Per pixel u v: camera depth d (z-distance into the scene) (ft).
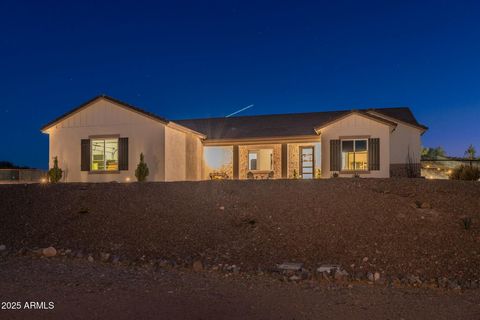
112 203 37.09
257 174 72.49
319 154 70.33
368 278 23.38
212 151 75.25
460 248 26.61
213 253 27.99
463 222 29.55
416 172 71.46
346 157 64.23
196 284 22.57
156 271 25.36
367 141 62.85
